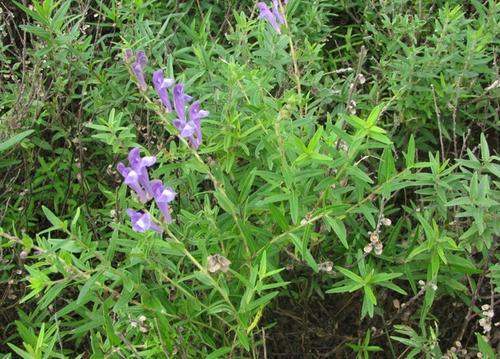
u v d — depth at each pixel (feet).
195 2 2.23
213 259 1.10
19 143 1.70
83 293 1.15
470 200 1.26
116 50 2.09
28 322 1.54
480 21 1.88
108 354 1.23
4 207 1.77
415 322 1.56
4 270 1.64
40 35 1.67
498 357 1.32
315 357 1.55
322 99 1.67
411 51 1.77
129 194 1.74
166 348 1.22
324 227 1.41
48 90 1.75
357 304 1.58
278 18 1.58
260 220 1.41
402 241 1.54
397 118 1.71
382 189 1.28
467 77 1.78
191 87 1.66
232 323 1.35
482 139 1.34
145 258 1.18
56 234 1.85
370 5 2.14
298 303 1.54
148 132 1.65
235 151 1.42
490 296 1.40
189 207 1.50
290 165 1.33
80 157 1.76
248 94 1.51
